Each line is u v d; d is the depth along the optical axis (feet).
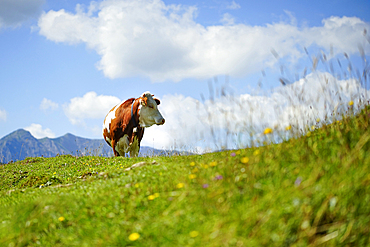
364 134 12.80
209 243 10.01
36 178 30.58
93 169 32.32
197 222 11.23
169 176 16.71
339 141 14.28
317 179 11.34
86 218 14.46
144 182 17.17
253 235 9.89
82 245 12.30
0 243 13.87
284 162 13.61
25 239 13.93
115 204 14.73
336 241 9.77
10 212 17.42
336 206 10.46
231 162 15.87
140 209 13.83
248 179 12.76
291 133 15.81
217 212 11.43
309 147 14.53
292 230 10.23
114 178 21.20
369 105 16.89
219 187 12.83
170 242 10.69
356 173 11.09
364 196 10.46
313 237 9.88
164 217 12.18
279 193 11.00
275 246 9.68
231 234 9.95
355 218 10.10
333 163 12.21
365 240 9.61
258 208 10.73
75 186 22.80
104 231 12.67
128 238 11.60
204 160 19.33
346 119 16.06
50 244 13.41
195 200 12.48
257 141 15.57
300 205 10.45
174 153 27.73
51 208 16.15
